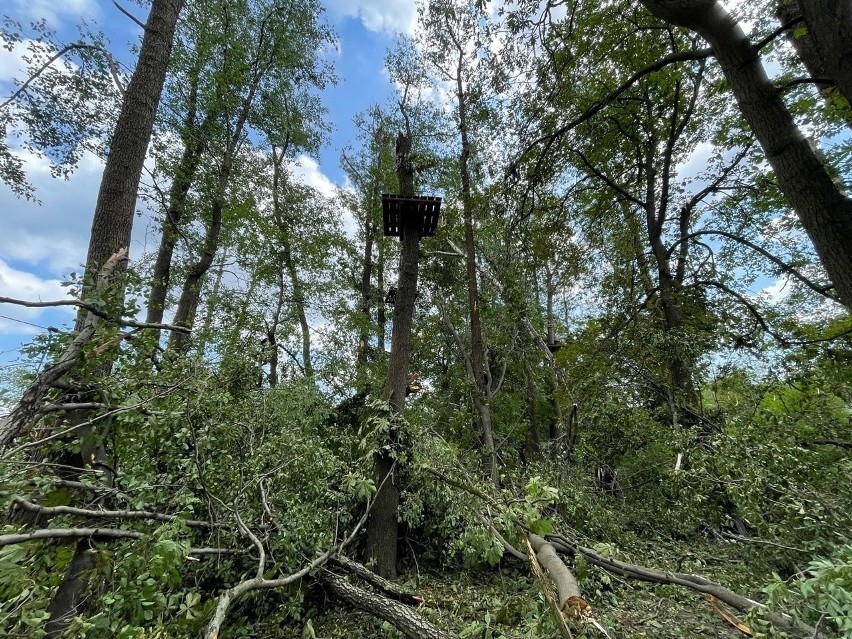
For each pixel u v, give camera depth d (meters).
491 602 3.44
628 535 4.71
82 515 2.28
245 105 8.95
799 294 7.64
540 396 9.84
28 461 2.19
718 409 6.28
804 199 3.06
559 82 6.06
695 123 8.40
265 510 3.38
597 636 2.36
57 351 2.29
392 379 5.63
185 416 2.91
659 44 7.07
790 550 3.14
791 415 4.81
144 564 2.02
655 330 6.71
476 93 7.20
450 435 8.54
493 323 10.09
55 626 2.09
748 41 3.29
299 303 11.12
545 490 2.50
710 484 4.00
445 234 10.25
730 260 8.48
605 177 8.50
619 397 6.68
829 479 3.42
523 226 7.61
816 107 5.56
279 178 11.30
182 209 7.61
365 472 4.42
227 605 2.22
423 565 5.26
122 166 3.47
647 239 9.37
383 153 13.29
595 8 5.96
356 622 3.56
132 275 2.78
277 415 4.67
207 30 7.91
